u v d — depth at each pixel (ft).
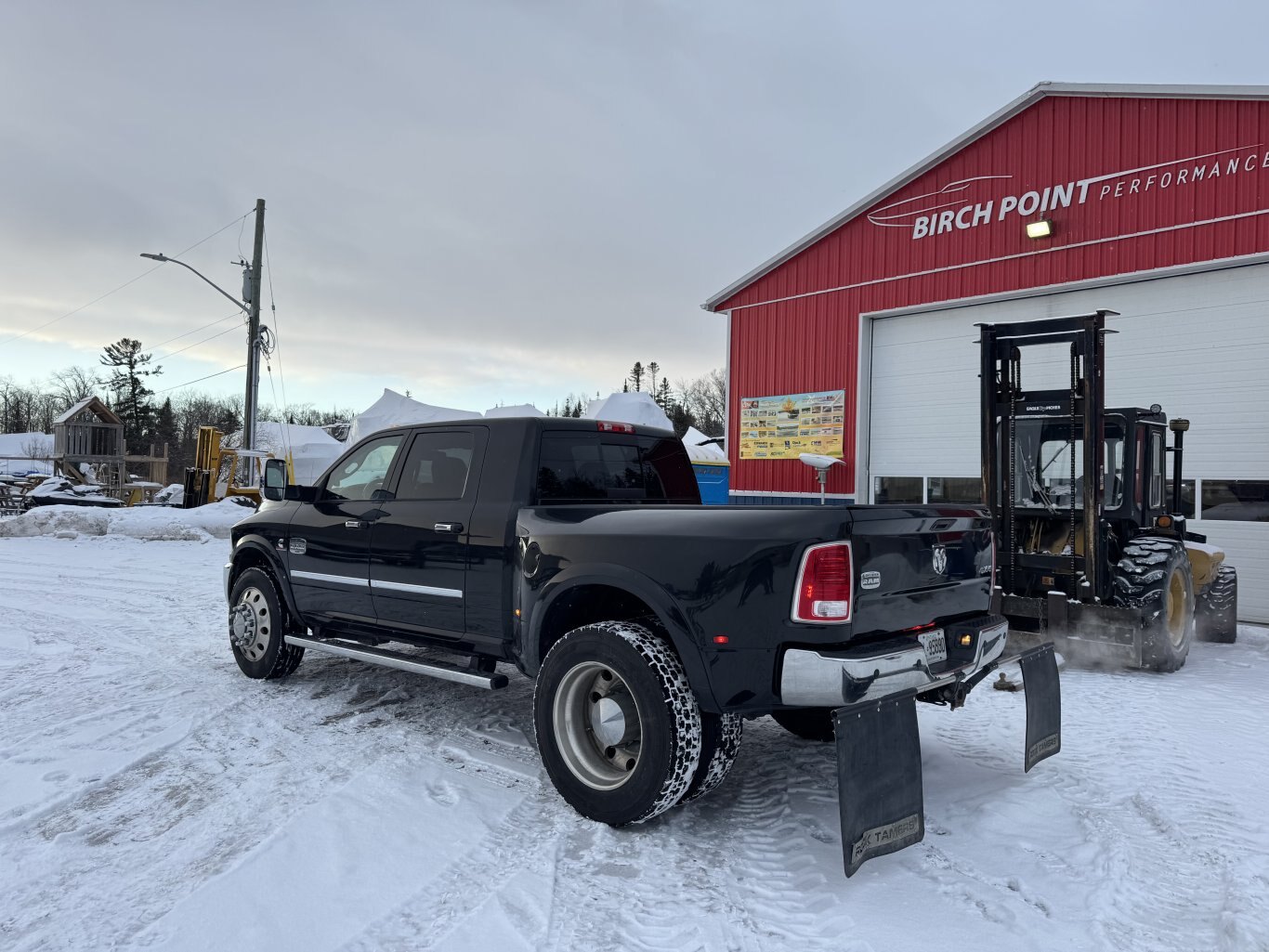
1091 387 23.11
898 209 44.86
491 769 14.56
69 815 12.40
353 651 17.40
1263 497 33.37
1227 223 33.81
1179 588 24.23
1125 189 36.65
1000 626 13.76
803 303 49.52
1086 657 23.58
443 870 10.78
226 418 280.10
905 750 10.93
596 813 12.16
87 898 9.94
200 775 14.08
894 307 44.96
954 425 43.19
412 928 9.39
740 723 12.53
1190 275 35.24
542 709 12.88
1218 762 15.38
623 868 10.95
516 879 10.56
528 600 13.93
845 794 10.13
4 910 9.67
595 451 16.43
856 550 11.20
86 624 28.32
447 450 16.57
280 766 14.53
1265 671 23.88
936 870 11.02
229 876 10.46
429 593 15.97
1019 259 40.04
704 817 12.73
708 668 11.57
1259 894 10.11
